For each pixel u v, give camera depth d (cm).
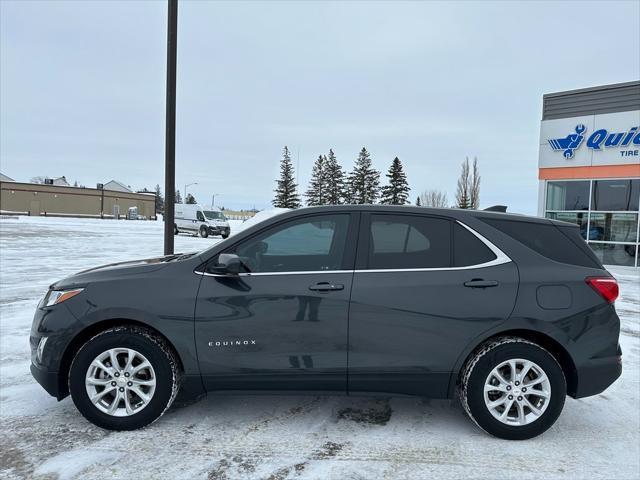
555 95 1528
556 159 1532
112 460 310
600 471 307
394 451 328
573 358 344
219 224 3403
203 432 351
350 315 342
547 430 364
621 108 1404
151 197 8262
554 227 372
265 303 343
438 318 341
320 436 348
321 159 7800
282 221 365
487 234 361
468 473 302
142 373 350
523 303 343
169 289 346
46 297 366
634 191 1399
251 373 346
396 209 367
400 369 344
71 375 344
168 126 730
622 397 434
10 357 512
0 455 315
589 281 352
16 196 6397
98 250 1791
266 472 299
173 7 714
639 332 668
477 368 343
